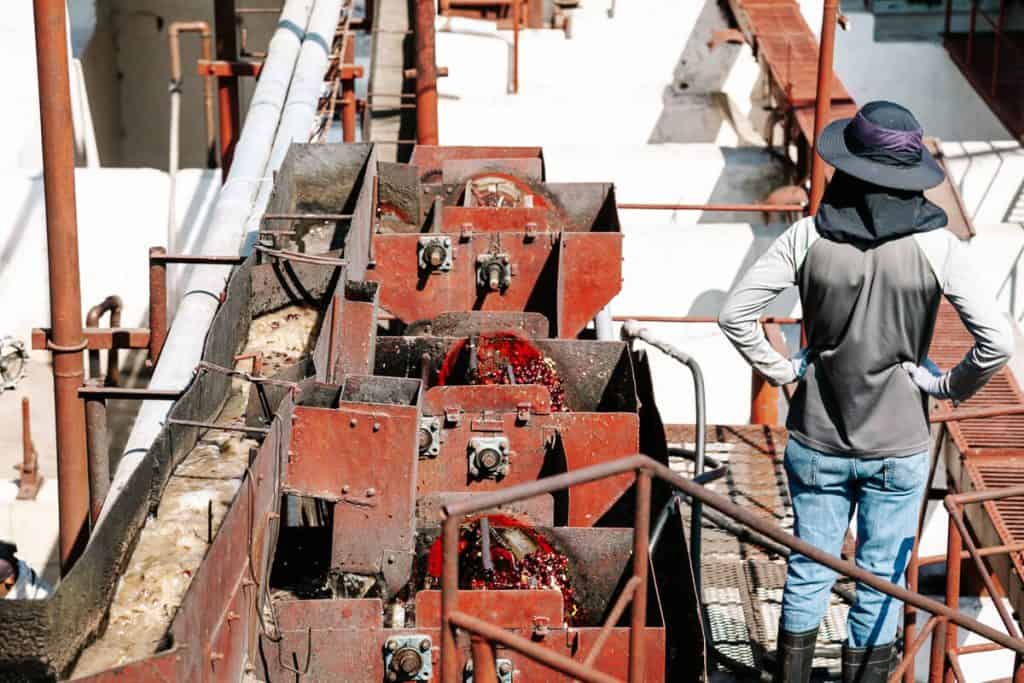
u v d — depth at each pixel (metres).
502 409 13.17
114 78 36.62
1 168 29.16
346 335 13.73
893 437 10.58
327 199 16.67
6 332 27.91
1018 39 35.25
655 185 28.95
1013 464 18.14
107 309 24.28
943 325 22.70
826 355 10.53
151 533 9.79
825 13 22.12
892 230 10.09
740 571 15.24
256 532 9.97
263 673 10.23
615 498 13.21
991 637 10.59
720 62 32.81
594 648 8.60
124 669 8.00
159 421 12.80
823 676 12.98
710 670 13.28
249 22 37.59
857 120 10.27
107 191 27.77
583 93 32.78
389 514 11.12
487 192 18.38
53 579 22.17
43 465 24.97
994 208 29.00
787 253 10.48
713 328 27.78
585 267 16.33
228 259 13.80
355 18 32.22
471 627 8.12
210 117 31.30
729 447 18.36
